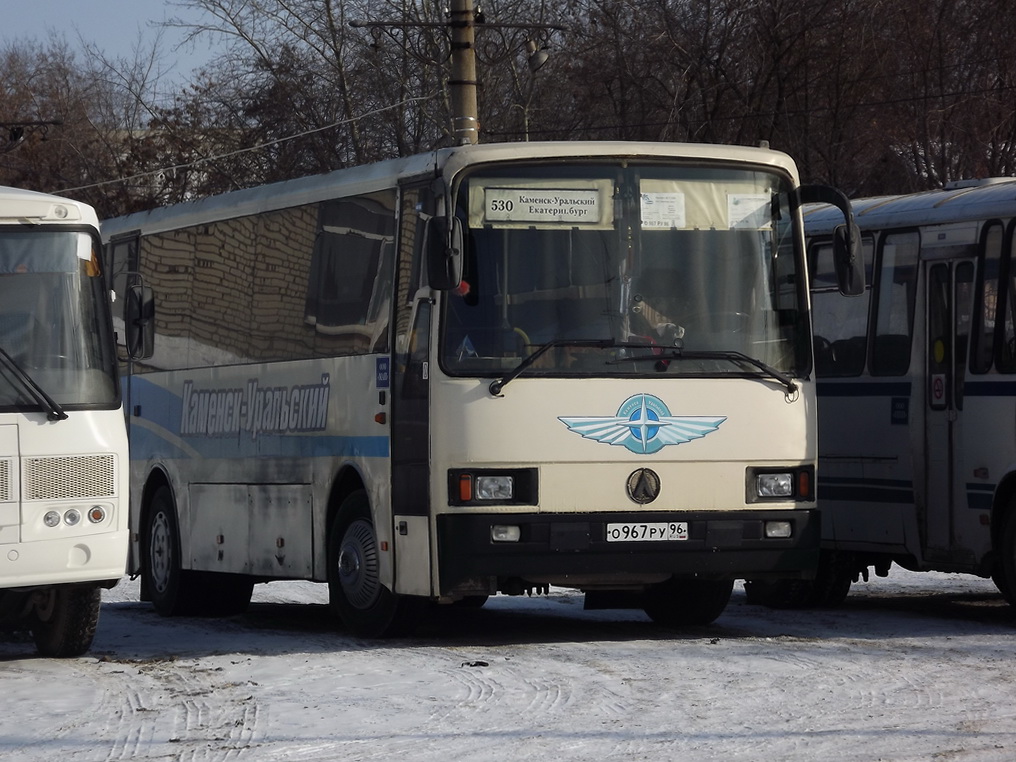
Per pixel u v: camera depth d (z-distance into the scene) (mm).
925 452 29359
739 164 25562
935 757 16047
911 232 30109
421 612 26453
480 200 24578
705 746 16734
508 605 34500
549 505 24266
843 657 23016
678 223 25219
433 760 16328
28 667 24453
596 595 28797
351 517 27297
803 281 25781
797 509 25344
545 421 24266
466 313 24375
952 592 35906
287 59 94875
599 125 81625
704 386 24922
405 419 25203
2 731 18688
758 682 20766
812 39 76625
